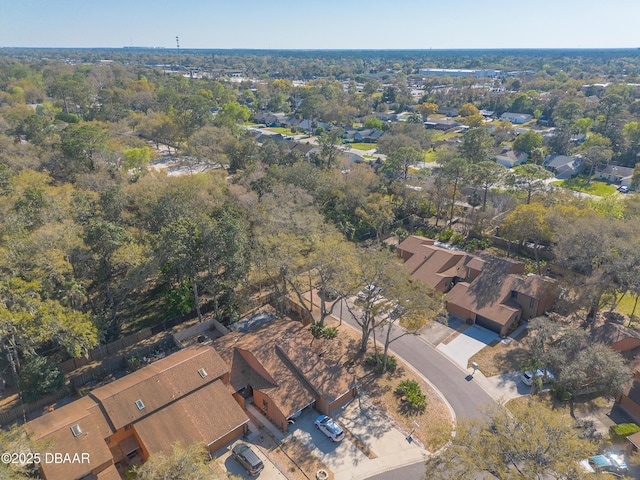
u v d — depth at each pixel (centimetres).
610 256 4441
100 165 7712
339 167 9075
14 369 3688
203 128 10794
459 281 5644
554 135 13100
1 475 2145
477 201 7750
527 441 2361
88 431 2928
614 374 3494
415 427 3484
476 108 18112
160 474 2369
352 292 4262
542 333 3941
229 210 5116
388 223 7169
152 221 5706
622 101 13888
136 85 17175
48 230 4250
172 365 3525
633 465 3075
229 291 4853
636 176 9425
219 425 3241
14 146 8031
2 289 3453
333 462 3164
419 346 4544
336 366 3916
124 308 5094
